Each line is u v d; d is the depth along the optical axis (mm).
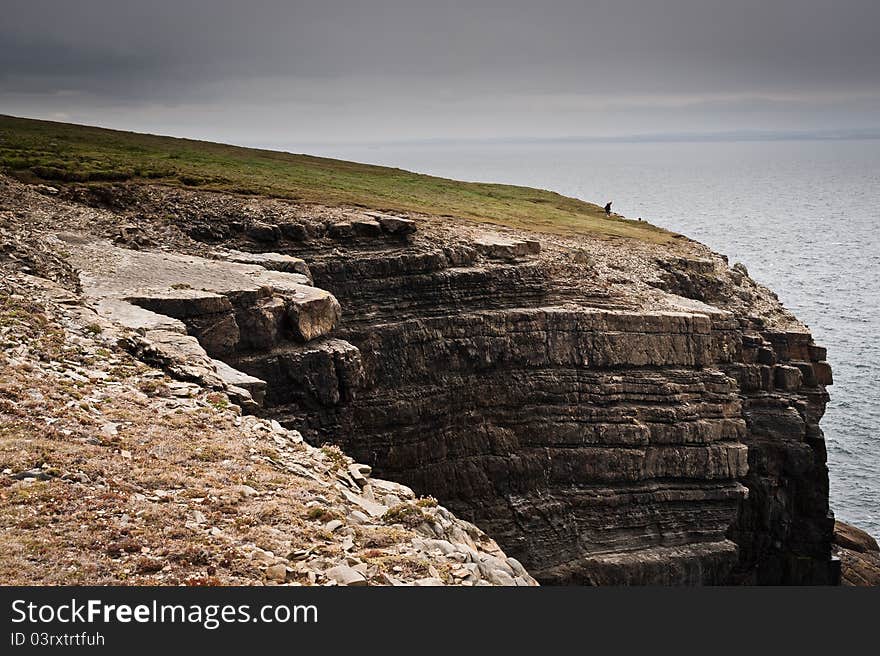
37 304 32219
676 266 76312
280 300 43219
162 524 18516
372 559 18594
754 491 62875
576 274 65250
